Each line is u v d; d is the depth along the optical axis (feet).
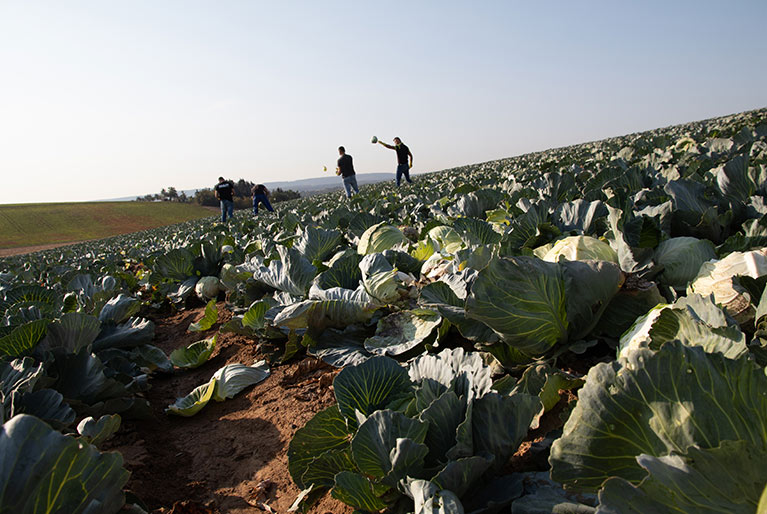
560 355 9.73
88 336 13.82
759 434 4.49
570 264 9.29
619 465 5.21
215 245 26.73
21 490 5.19
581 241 11.38
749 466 4.25
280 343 15.81
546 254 12.30
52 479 5.41
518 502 6.07
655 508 4.47
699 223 11.75
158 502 9.56
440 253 16.06
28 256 106.73
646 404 5.00
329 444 8.16
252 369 14.25
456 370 8.23
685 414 4.78
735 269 8.76
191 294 26.76
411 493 6.31
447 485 6.07
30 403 10.14
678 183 13.21
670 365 4.95
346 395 8.16
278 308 14.33
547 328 9.07
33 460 5.34
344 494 6.88
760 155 20.30
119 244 98.07
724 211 12.97
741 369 4.66
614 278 9.38
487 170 61.67
